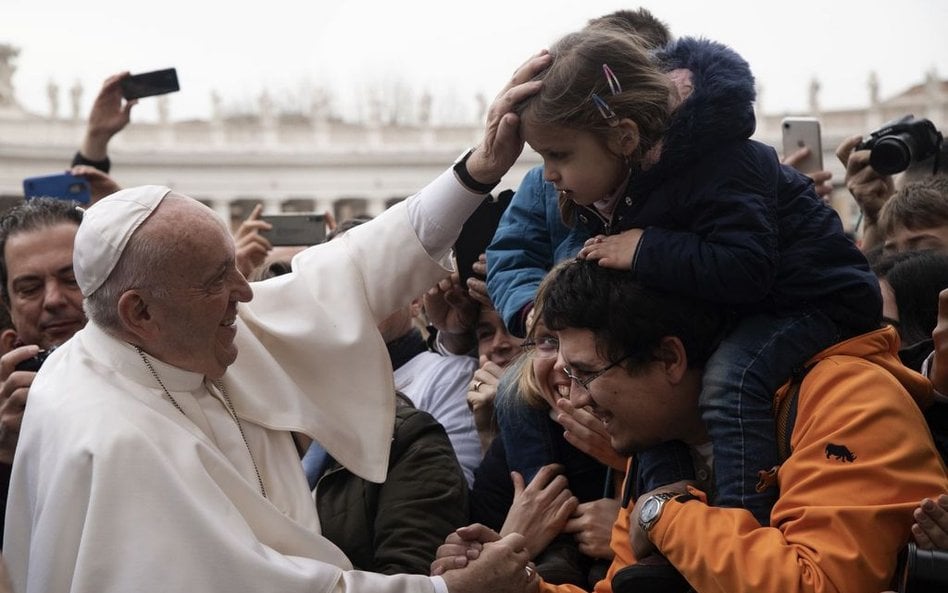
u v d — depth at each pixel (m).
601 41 3.41
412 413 4.36
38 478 3.51
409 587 3.55
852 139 6.55
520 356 4.47
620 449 3.61
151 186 3.67
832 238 3.49
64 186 6.93
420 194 4.24
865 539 3.07
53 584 3.35
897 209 5.46
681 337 3.47
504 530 4.06
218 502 3.43
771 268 3.38
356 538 4.17
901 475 3.13
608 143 3.40
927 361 3.86
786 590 3.04
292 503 3.84
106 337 3.67
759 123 53.34
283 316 4.11
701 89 3.43
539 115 3.42
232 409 3.86
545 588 3.80
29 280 4.93
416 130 56.50
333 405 4.06
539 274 4.58
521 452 4.29
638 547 3.48
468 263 5.33
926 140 6.18
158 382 3.65
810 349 3.39
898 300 4.61
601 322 3.48
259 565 3.35
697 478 3.61
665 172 3.45
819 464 3.17
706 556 3.17
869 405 3.21
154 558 3.29
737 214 3.37
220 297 3.60
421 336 5.68
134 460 3.39
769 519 3.29
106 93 7.55
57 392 3.60
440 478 4.20
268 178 54.44
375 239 4.22
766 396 3.36
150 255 3.54
